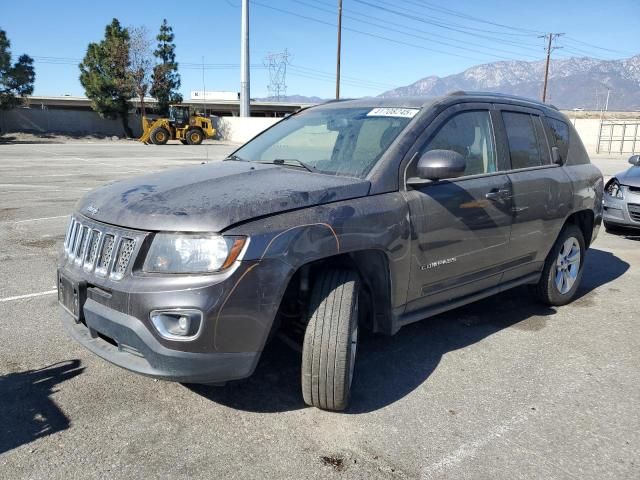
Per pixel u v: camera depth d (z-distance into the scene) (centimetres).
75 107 7038
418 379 369
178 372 274
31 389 340
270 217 288
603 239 855
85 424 304
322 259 325
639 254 752
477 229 396
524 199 437
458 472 272
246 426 306
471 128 411
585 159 546
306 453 284
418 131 369
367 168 348
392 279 342
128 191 323
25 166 1889
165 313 269
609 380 373
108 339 300
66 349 398
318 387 307
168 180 340
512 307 519
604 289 585
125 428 301
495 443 297
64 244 342
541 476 271
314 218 299
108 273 289
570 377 377
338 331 302
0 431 295
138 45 4691
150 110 5203
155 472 265
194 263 272
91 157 2422
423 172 342
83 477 260
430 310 386
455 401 341
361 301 364
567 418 324
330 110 443
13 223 855
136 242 280
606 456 288
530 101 496
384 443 295
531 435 306
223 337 274
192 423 308
